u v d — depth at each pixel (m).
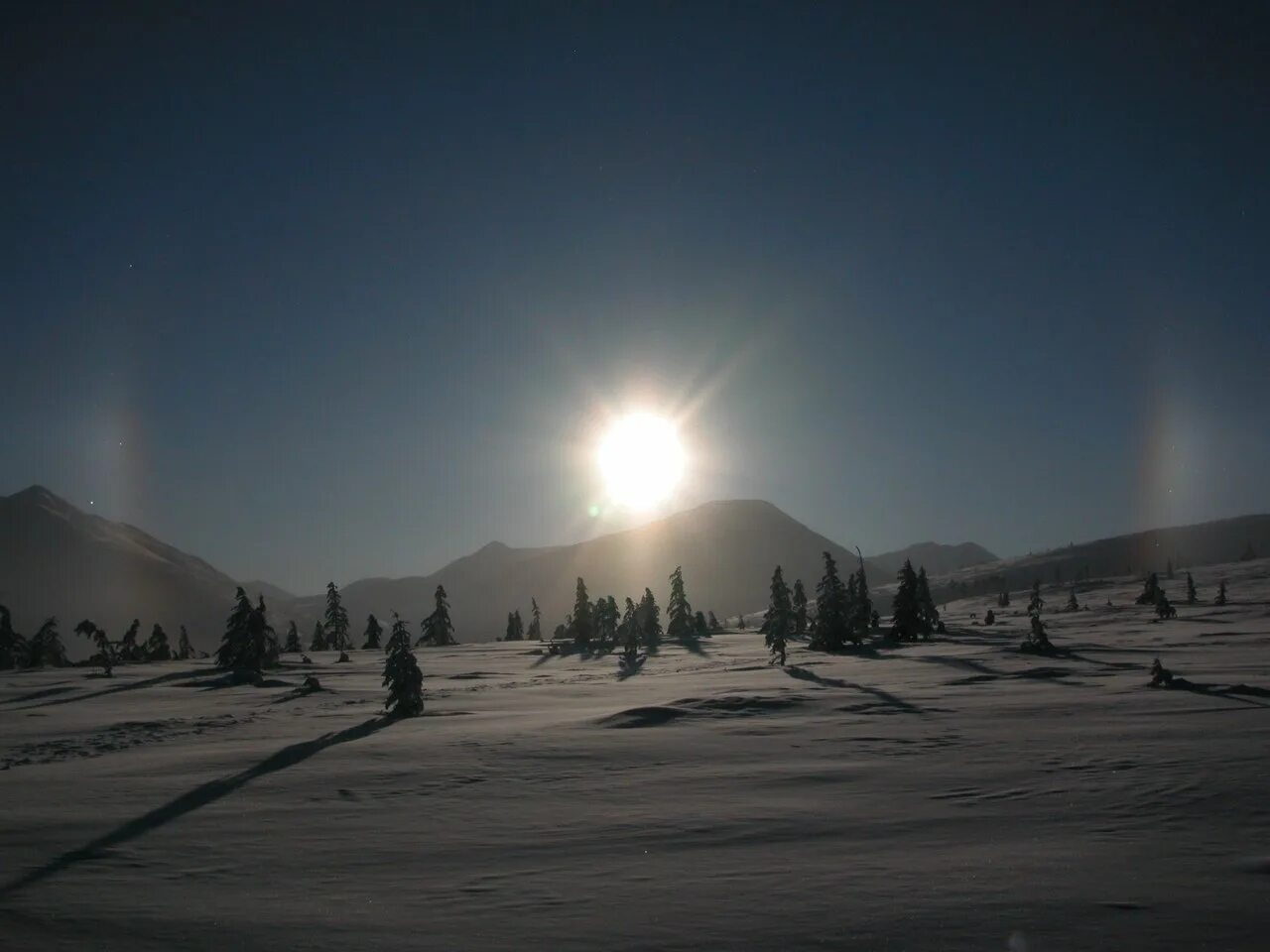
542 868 12.98
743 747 24.31
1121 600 135.50
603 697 41.19
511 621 144.50
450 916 10.87
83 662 83.12
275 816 17.11
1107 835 13.77
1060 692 35.62
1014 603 155.38
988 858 12.67
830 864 12.64
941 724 27.59
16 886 12.59
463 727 30.97
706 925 10.22
